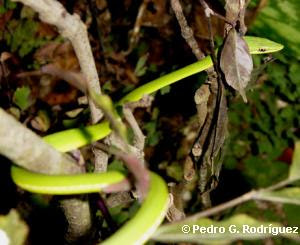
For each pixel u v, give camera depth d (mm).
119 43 1407
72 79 277
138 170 281
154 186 362
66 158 344
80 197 374
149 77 1298
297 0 565
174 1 494
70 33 343
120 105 574
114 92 1264
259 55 1072
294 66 1098
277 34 591
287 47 600
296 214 989
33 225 647
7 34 1138
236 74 422
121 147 429
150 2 1457
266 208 1026
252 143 1205
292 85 1165
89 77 381
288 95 1173
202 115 531
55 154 330
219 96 488
